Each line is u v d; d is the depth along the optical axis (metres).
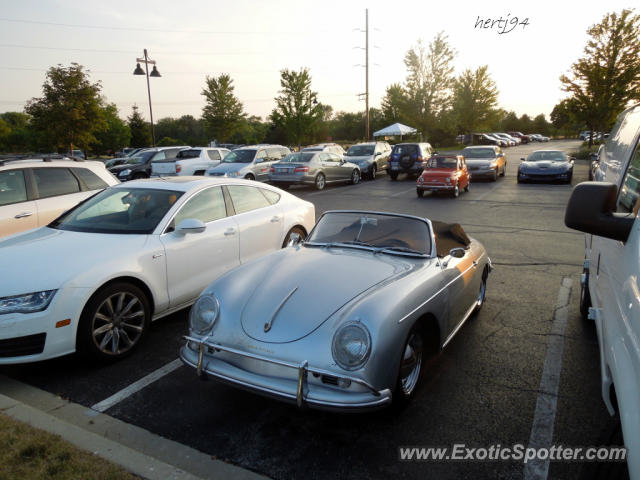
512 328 4.75
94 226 4.54
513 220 10.96
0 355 3.46
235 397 3.48
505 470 2.69
